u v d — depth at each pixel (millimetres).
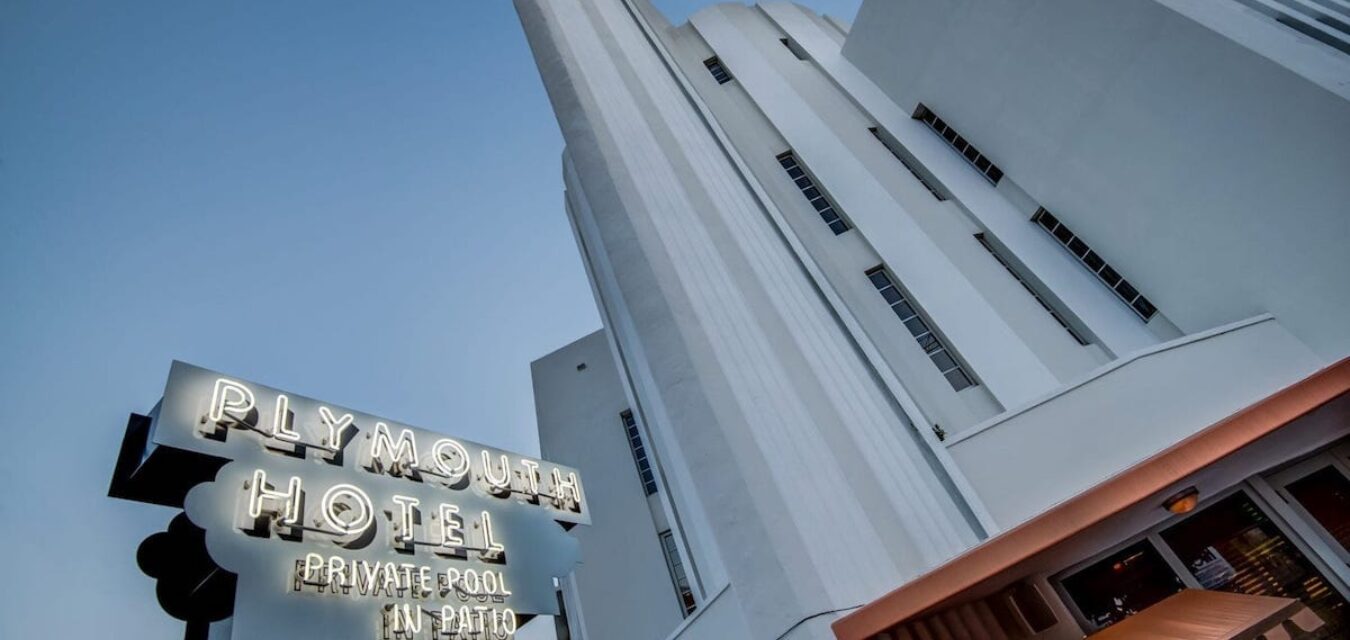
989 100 11930
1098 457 6816
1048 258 10781
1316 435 5000
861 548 6121
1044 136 10852
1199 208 8492
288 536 6383
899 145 13797
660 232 9516
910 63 13773
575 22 14305
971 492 6844
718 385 7445
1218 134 8102
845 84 15469
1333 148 6871
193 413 6383
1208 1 8422
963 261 11070
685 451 7062
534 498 9609
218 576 5930
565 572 9023
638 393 11336
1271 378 7008
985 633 4684
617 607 12969
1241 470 5008
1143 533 5145
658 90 13102
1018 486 6883
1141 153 9219
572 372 18062
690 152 11516
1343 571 4621
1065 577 5137
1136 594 4930
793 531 6094
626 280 8969
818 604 5496
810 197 13219
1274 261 7594
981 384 9430
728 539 6281
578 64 12867
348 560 6695
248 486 6375
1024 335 9773
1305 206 7207
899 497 6766
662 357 7887
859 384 8031
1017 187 11766
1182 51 8430
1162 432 6812
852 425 7430
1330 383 4469
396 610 6707
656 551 13562
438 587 7332
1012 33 11094
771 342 8219
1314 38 7484
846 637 4457
